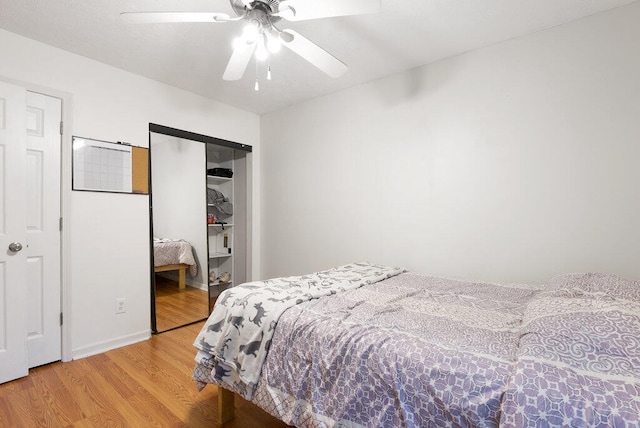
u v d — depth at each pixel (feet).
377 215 9.20
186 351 8.00
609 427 2.33
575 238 6.41
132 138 8.59
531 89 6.86
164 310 9.77
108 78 8.13
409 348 3.51
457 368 3.13
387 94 8.96
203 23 6.39
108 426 5.15
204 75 8.80
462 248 7.77
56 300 7.25
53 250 7.20
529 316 4.00
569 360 2.89
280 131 11.66
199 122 10.28
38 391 6.11
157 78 8.98
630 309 3.57
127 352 7.90
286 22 6.40
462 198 7.75
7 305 6.38
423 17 6.31
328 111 10.25
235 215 12.89
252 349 4.68
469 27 6.66
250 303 5.07
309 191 10.81
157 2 5.77
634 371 2.68
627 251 5.92
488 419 2.80
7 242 6.39
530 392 2.65
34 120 6.95
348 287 6.15
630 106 5.90
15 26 6.46
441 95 8.04
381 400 3.44
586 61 6.29
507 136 7.14
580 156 6.35
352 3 4.13
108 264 8.07
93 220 7.81
